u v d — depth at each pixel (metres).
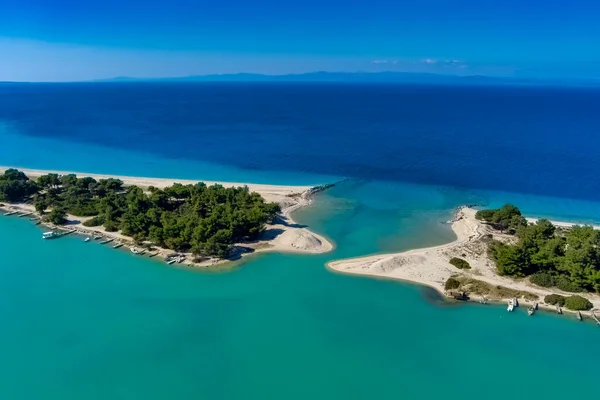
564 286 73.44
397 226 102.94
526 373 56.59
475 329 65.12
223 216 92.62
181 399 51.56
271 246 90.88
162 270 81.31
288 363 57.66
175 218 93.25
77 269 81.44
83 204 109.44
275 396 52.22
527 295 72.19
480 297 72.62
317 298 72.69
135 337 62.47
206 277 78.94
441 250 87.88
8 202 114.12
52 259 85.12
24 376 54.84
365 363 57.91
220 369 56.38
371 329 64.88
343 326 65.50
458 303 71.38
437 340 62.72
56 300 71.25
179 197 110.81
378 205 116.88
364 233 98.69
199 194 106.31
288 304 70.94
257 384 54.00
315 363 57.75
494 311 69.44
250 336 62.97
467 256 85.44
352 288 75.75
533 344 62.12
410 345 61.59
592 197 121.31
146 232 91.62
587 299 70.31
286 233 94.56
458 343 62.12
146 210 99.62
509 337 63.53
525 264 77.12
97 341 61.53
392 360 58.56
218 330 64.25
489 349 61.00
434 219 107.31
